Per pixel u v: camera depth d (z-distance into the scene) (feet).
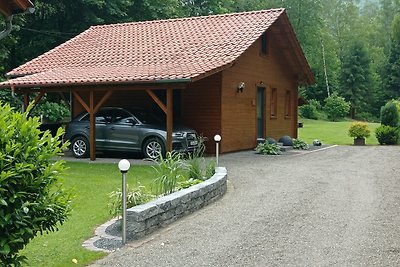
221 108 54.60
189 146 49.32
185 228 22.82
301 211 25.71
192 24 64.28
